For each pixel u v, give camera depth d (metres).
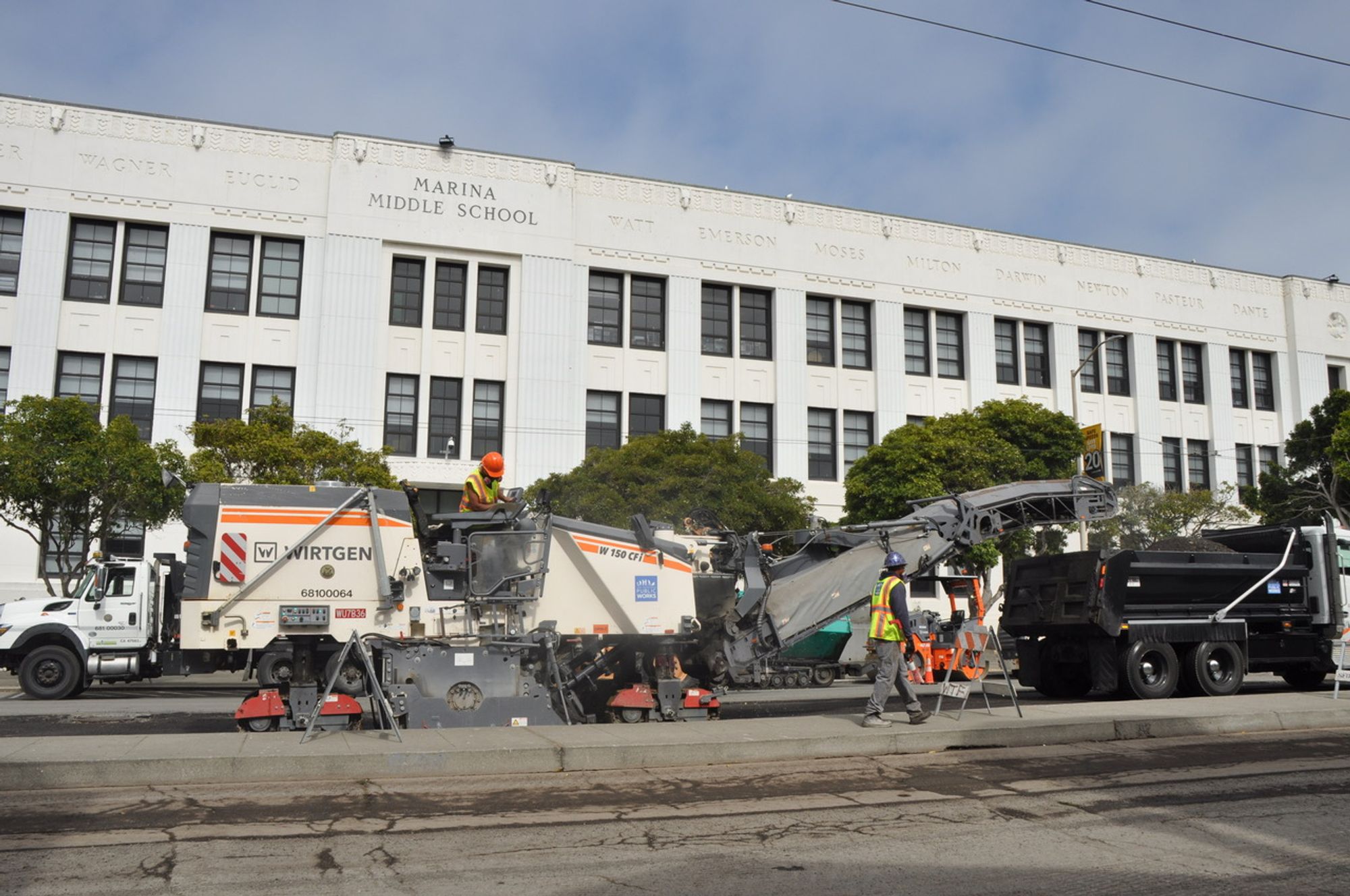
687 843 6.97
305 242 32.69
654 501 25.70
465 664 11.21
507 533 11.63
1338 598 16.42
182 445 30.70
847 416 39.28
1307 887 6.05
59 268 30.47
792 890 5.95
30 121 30.73
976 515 13.81
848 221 39.75
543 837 7.09
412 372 33.38
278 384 32.19
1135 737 11.56
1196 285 45.59
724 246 37.75
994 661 29.67
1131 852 6.79
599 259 35.97
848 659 20.75
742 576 12.54
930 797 8.45
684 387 36.56
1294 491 37.28
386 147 33.47
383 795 8.40
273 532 11.58
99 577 17.80
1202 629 15.41
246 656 12.84
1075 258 43.41
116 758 8.84
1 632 17.39
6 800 8.09
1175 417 44.53
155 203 31.45
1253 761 10.11
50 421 23.27
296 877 6.09
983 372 41.06
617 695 11.98
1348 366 48.22
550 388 34.28
